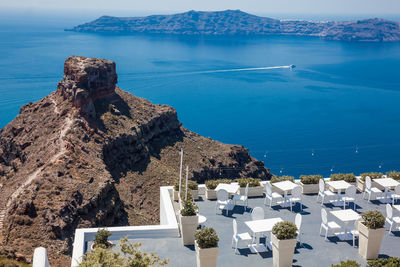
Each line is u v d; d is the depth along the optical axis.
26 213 51.62
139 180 86.88
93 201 59.84
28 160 76.81
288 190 25.02
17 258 43.97
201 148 113.81
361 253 18.47
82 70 92.56
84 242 19.34
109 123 91.56
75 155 71.19
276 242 16.92
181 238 20.05
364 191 25.88
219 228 20.97
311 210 23.12
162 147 106.69
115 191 68.00
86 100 88.81
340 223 21.59
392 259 15.48
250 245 19.14
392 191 25.72
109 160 83.88
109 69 101.19
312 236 20.20
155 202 82.81
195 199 24.73
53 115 89.06
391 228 20.92
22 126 90.69
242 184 25.03
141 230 20.05
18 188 62.69
